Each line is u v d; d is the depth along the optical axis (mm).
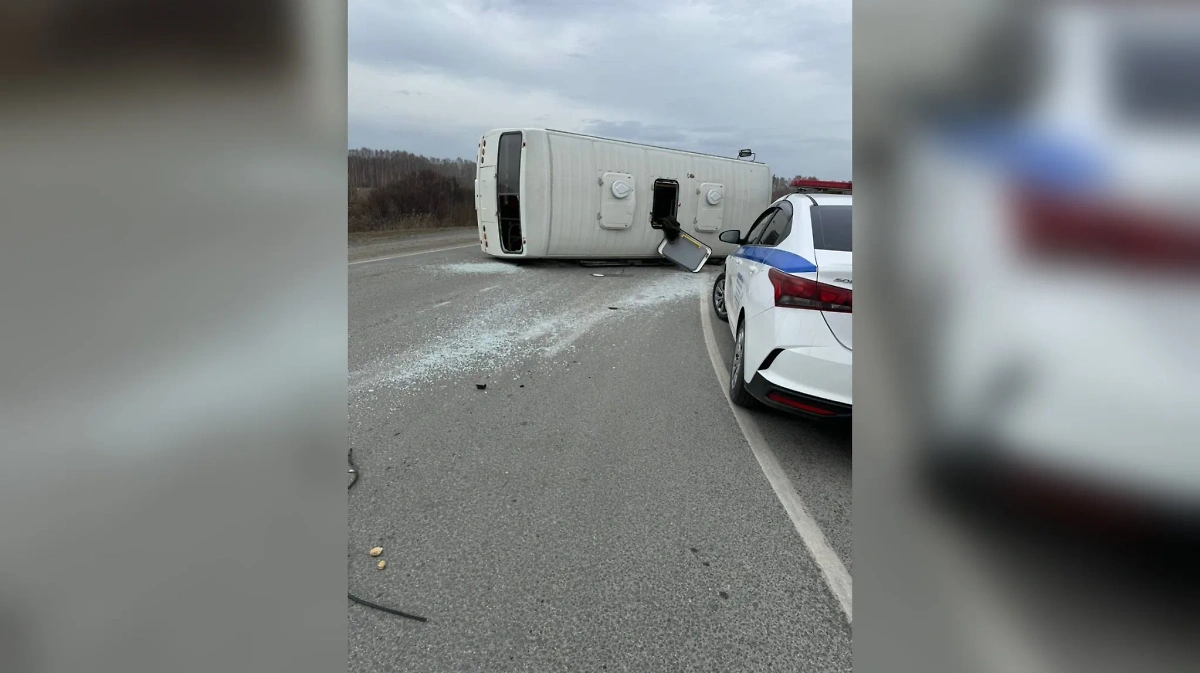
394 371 4539
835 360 2873
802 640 1769
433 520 2408
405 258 11984
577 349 5371
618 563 2137
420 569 2078
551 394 4090
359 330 5848
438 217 21641
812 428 3551
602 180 10984
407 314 6625
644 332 6219
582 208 10875
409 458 3002
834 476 2896
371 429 3391
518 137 10523
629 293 8820
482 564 2111
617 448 3178
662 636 1773
